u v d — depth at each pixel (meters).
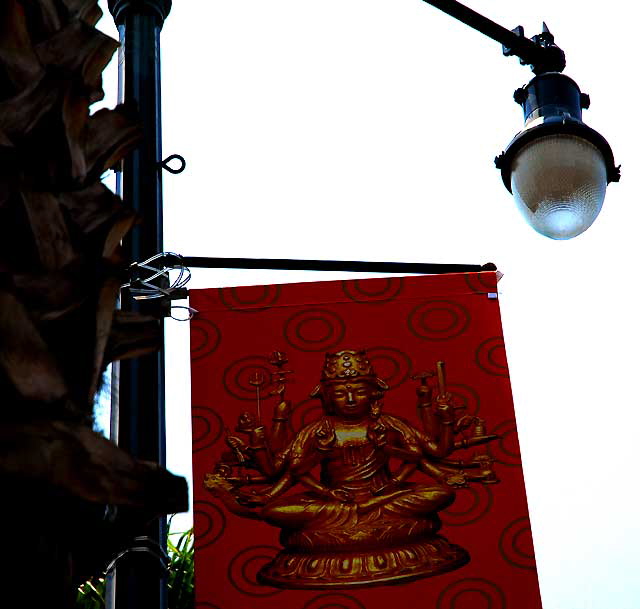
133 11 6.14
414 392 5.34
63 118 2.87
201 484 5.16
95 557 2.75
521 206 6.00
